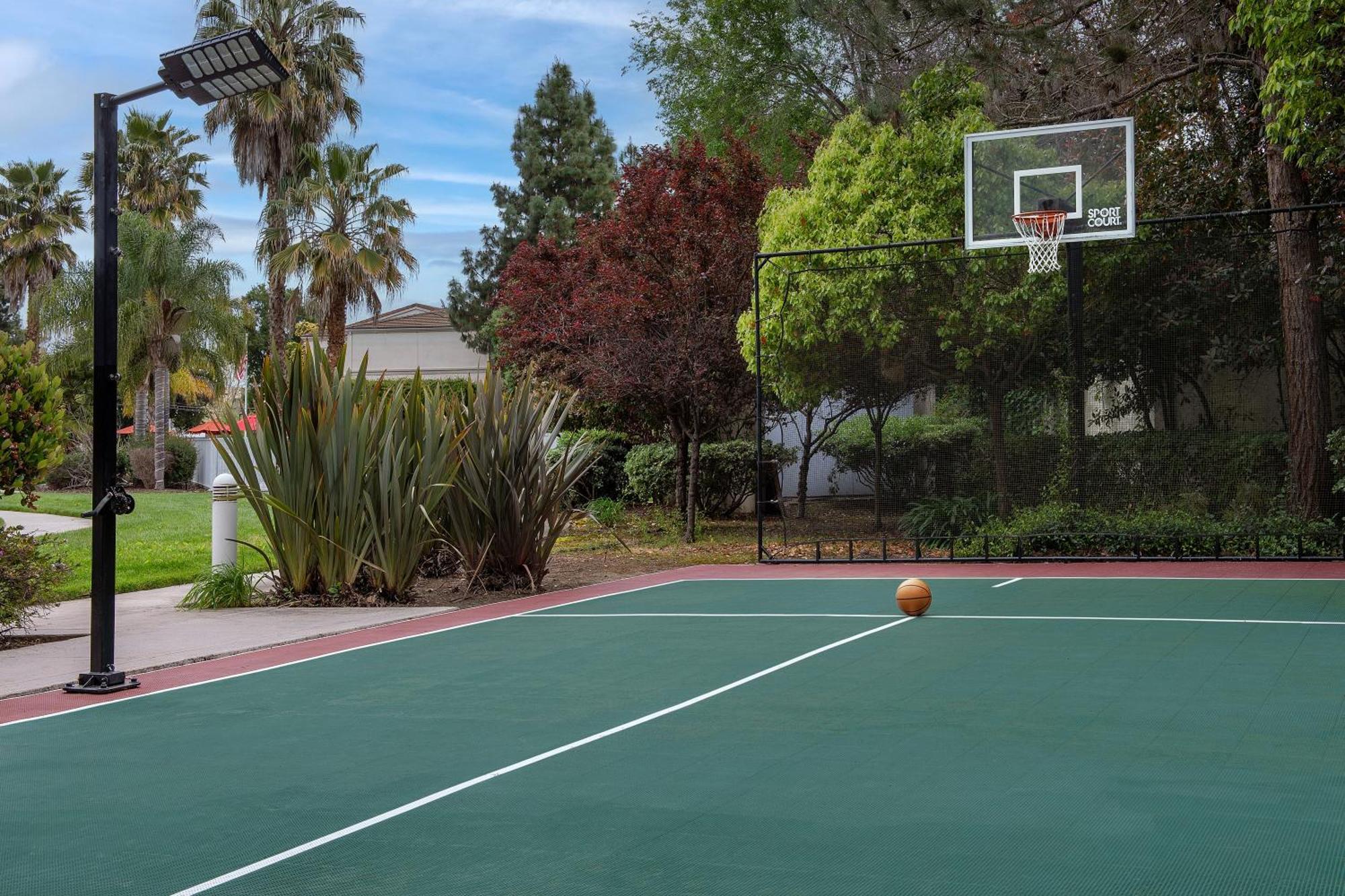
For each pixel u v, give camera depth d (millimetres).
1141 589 13320
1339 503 15961
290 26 37094
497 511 14789
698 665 9203
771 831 4949
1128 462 16641
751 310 19281
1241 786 5406
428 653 10273
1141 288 16891
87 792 5949
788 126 30641
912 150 18078
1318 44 14172
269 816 5434
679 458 22031
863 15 19156
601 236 20844
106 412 8984
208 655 10352
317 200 35406
